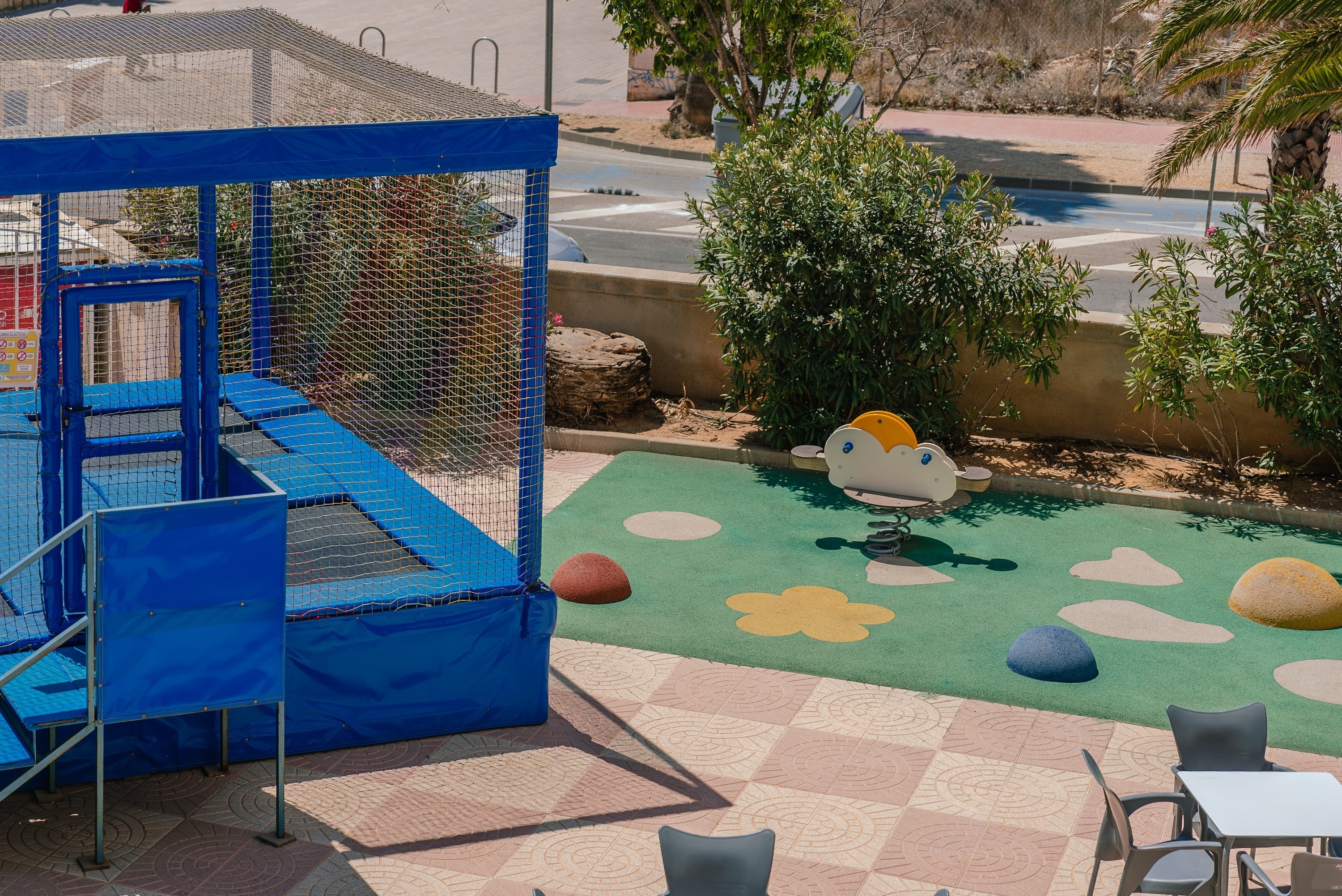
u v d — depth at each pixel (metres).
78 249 10.37
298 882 6.68
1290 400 12.05
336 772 7.69
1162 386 12.29
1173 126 32.25
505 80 35.56
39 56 8.88
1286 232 12.00
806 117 14.36
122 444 8.12
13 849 6.83
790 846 7.12
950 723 8.42
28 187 6.39
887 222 12.24
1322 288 11.86
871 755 8.03
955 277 12.25
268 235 11.23
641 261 19.62
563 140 29.92
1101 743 8.25
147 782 7.50
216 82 8.77
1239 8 12.66
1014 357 12.47
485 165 7.32
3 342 7.98
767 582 10.38
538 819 7.30
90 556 6.44
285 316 12.12
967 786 7.74
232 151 6.75
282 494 6.71
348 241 12.05
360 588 8.04
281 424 10.62
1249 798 6.19
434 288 11.98
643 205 23.73
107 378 11.05
